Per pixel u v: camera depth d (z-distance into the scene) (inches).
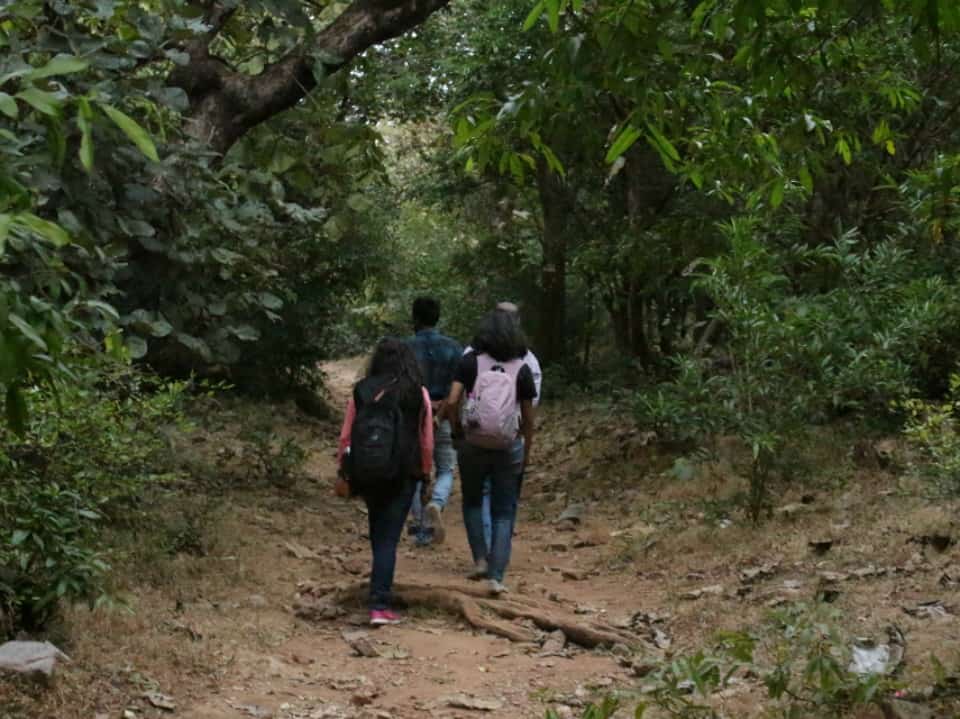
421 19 417.1
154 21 289.6
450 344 367.9
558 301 928.9
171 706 197.8
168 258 325.7
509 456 306.0
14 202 86.8
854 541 311.4
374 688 224.4
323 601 289.4
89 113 80.9
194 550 316.5
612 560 348.8
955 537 297.1
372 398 273.7
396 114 864.3
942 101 499.5
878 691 172.2
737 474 399.9
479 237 1058.1
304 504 440.8
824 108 243.6
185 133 368.8
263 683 220.7
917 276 433.7
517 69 675.4
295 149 391.5
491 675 235.3
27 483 213.2
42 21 253.8
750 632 236.7
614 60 162.7
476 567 317.4
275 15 333.1
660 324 820.6
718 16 167.0
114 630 230.7
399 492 276.8
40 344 88.8
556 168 190.2
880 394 371.6
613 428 622.8
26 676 189.0
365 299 978.1
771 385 358.3
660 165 706.2
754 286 360.8
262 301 356.5
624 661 242.5
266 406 768.3
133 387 284.4
